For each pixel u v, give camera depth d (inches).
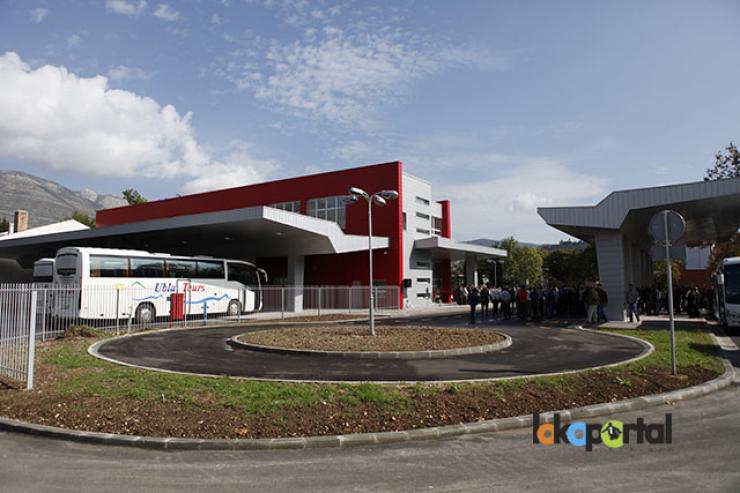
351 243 1239.5
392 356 449.1
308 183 1509.6
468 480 187.0
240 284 1083.9
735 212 887.1
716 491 173.5
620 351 496.7
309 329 681.0
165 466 205.0
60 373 370.9
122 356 476.4
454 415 266.2
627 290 1002.1
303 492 177.2
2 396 304.2
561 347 528.4
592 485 180.5
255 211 992.9
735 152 1414.9
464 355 469.1
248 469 201.0
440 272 1888.5
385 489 179.0
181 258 968.3
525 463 205.5
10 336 349.1
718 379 354.3
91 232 1251.8
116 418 259.1
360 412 267.1
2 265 1761.8
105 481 188.4
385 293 1354.6
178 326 853.8
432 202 1654.8
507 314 1023.6
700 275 2373.3
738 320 729.0
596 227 852.6
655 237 378.9
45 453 221.5
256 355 474.9
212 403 279.0
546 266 2608.3
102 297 819.4
